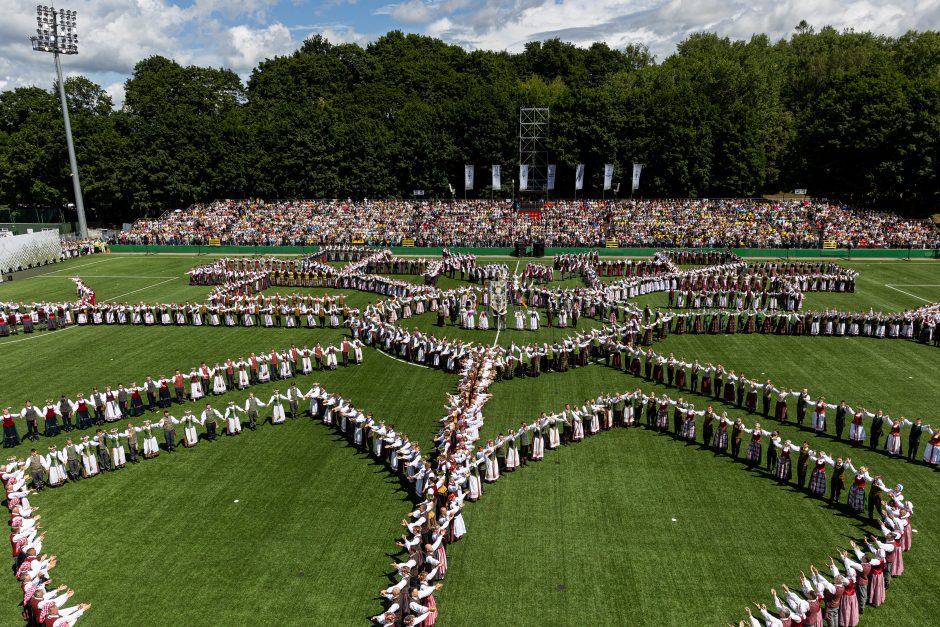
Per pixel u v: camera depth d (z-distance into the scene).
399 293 69.69
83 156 124.56
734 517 29.88
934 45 141.38
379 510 30.84
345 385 46.72
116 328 61.66
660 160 121.19
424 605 23.55
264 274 76.31
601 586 25.39
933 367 48.69
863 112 108.75
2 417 38.47
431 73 181.12
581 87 128.12
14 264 88.81
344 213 111.38
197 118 126.81
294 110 133.62
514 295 67.44
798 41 178.88
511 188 129.62
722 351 53.16
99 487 33.53
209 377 45.41
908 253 91.31
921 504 30.77
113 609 24.53
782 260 89.88
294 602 24.73
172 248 102.81
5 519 30.78
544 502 31.38
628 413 39.53
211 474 34.66
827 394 43.91
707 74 137.50
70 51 102.12
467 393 40.25
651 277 73.50
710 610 24.03
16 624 23.88
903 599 24.52
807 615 22.00
